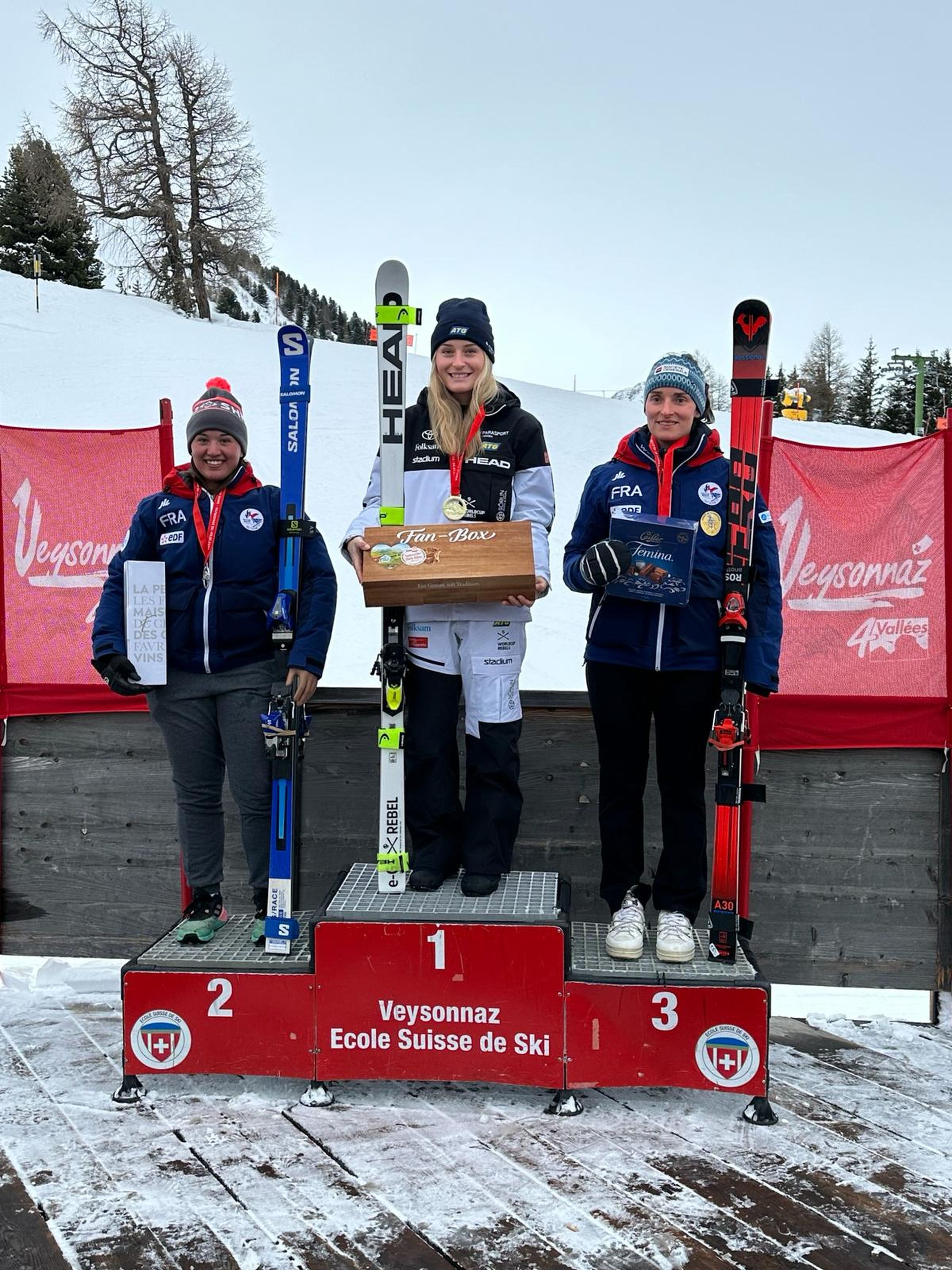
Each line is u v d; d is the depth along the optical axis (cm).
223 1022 228
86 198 4300
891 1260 171
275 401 1855
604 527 244
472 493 231
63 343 2525
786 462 286
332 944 225
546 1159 203
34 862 307
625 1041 220
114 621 243
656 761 282
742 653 225
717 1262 170
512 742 238
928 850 288
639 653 232
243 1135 212
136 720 301
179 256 4266
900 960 289
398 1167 199
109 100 4200
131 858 304
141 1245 174
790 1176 197
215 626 240
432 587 219
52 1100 228
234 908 301
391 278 226
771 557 232
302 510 240
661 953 228
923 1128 217
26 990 296
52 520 299
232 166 4300
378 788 293
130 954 305
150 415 1769
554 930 219
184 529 243
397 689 237
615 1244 175
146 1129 215
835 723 286
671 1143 210
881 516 286
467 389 230
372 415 1678
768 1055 235
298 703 236
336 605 244
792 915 292
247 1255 171
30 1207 185
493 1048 223
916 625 286
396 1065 225
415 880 242
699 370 236
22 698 301
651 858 291
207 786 251
